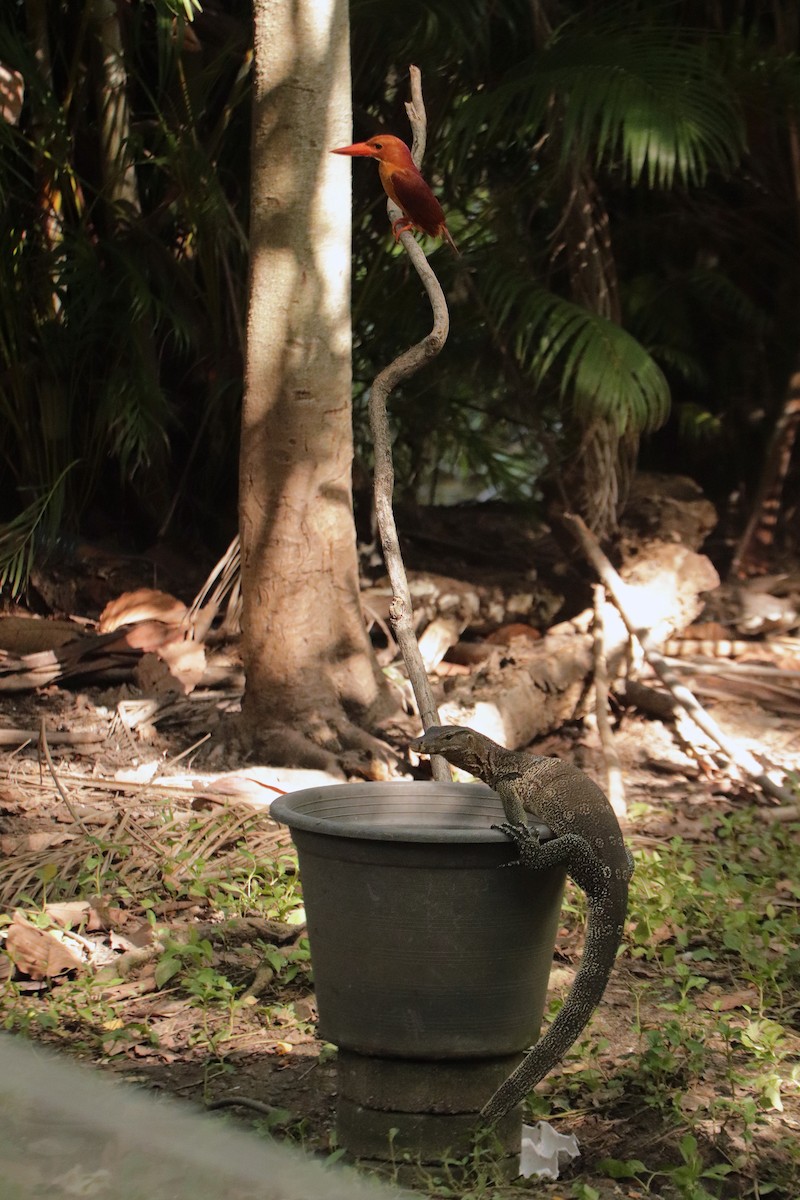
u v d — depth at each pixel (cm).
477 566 892
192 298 780
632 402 731
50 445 754
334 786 334
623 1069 355
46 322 748
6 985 390
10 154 750
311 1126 323
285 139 582
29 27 738
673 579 823
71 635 695
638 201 973
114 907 448
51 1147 185
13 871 469
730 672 791
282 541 604
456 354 883
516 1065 306
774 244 1024
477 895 288
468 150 748
